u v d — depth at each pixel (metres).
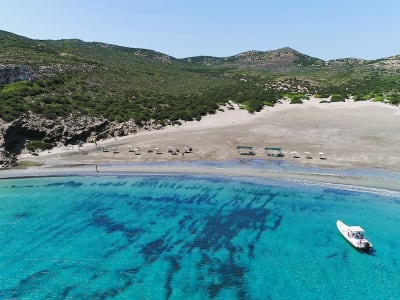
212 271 32.72
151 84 128.38
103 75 123.19
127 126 85.06
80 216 44.97
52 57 129.12
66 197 51.16
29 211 46.53
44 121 77.56
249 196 49.94
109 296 29.50
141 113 92.00
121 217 44.53
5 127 70.06
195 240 38.50
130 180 57.56
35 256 35.75
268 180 55.19
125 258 35.19
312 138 75.88
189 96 114.62
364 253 35.16
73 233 40.50
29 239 39.19
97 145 76.75
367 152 65.12
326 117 95.50
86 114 85.75
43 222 43.34
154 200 49.72
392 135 74.50
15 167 64.00
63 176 59.81
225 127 88.81
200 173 59.44
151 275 32.28
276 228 40.72
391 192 48.75
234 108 106.62
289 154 66.69
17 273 32.88
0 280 31.83
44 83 100.06
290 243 37.38
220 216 44.22
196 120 95.00
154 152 71.00
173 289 30.23
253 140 76.69
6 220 43.91
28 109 80.06
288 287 30.16
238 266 33.44
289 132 81.50
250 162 63.66
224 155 68.06
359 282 30.62
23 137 73.69
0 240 38.97
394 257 34.34
